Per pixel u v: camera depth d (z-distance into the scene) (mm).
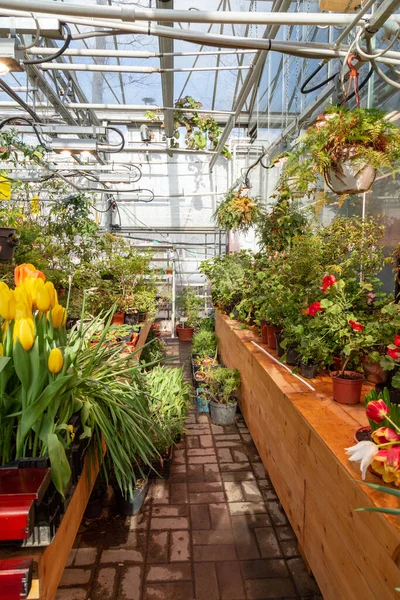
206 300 9266
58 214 5906
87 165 5480
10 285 2795
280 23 1832
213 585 2031
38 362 1253
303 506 1821
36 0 1735
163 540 2352
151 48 5387
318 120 1969
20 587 968
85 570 2125
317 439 1603
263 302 3496
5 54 2117
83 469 1546
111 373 1786
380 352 2059
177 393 3477
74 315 3504
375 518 1134
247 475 3057
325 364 2344
